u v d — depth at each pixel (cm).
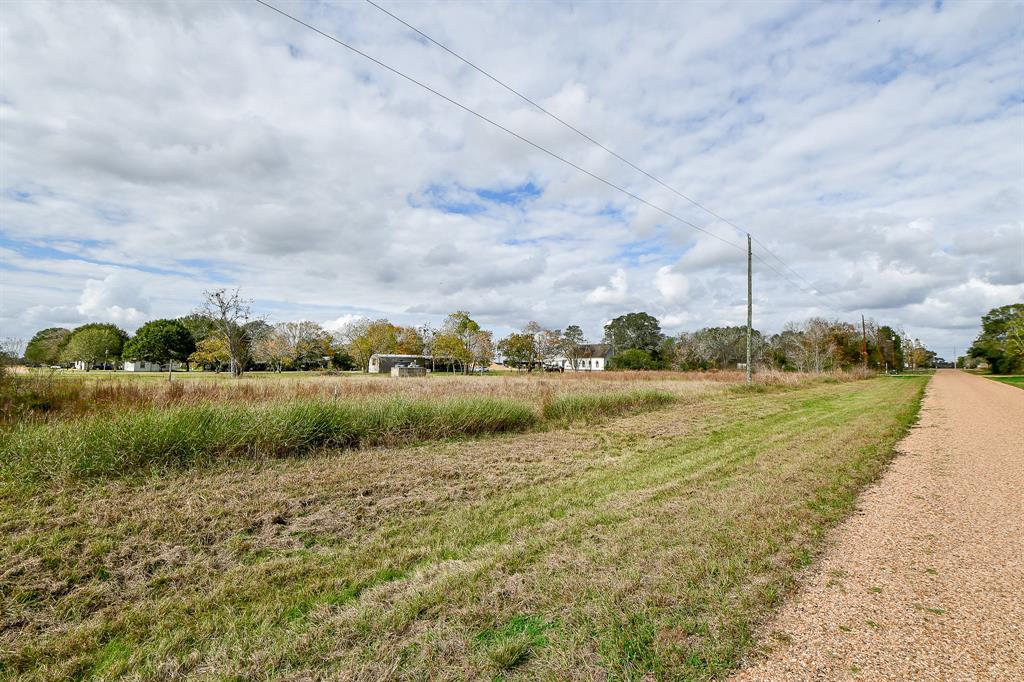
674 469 755
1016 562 401
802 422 1276
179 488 598
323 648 293
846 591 354
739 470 739
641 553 424
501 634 303
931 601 338
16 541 426
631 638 295
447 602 343
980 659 270
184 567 404
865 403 1823
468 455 855
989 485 647
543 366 7675
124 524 473
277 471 701
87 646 299
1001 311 6203
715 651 282
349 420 913
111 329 8300
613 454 887
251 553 437
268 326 5894
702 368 6906
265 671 272
